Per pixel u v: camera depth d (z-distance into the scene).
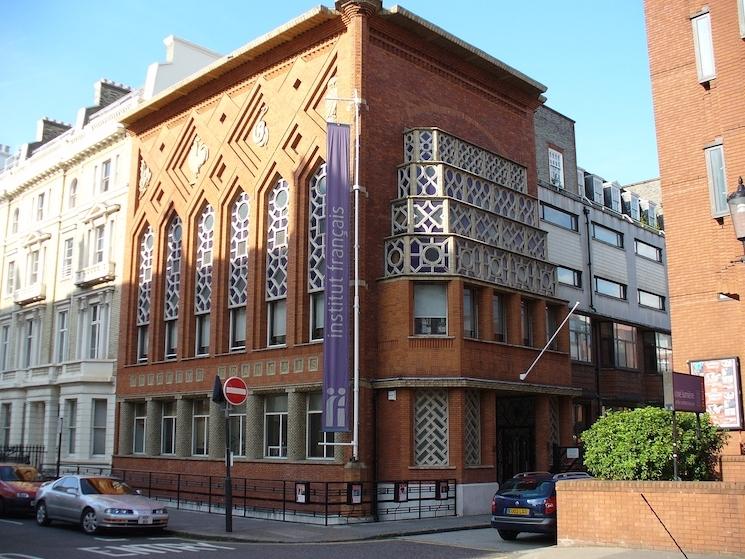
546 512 16.80
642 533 13.70
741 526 12.63
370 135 24.33
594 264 35.88
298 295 25.16
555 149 36.84
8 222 46.16
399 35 25.73
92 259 36.94
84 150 38.66
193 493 26.47
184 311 30.03
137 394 31.66
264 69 28.03
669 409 15.30
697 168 18.98
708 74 18.92
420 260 23.67
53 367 37.41
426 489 22.20
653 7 20.48
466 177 25.61
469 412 23.58
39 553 15.15
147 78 35.78
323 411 22.12
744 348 16.30
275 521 22.23
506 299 25.73
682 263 18.91
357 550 16.08
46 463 36.50
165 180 32.41
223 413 27.55
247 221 28.08
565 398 27.31
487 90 29.16
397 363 23.02
